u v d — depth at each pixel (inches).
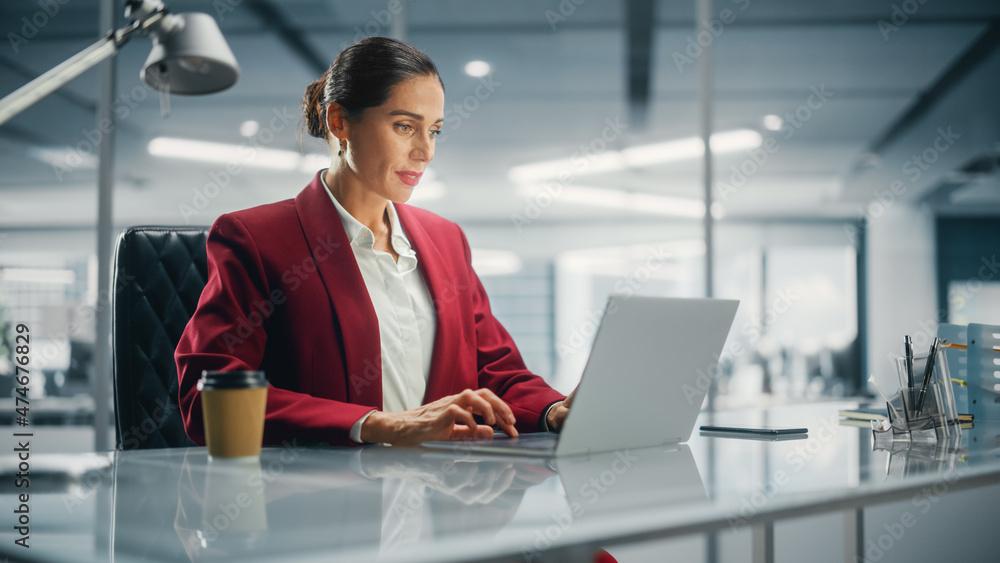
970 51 148.5
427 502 21.0
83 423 115.5
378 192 44.4
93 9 123.0
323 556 15.1
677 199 148.6
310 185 46.4
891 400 38.7
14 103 51.5
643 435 34.5
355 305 43.3
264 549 15.8
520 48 145.9
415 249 48.8
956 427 38.7
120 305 50.9
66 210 119.3
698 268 139.7
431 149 44.9
